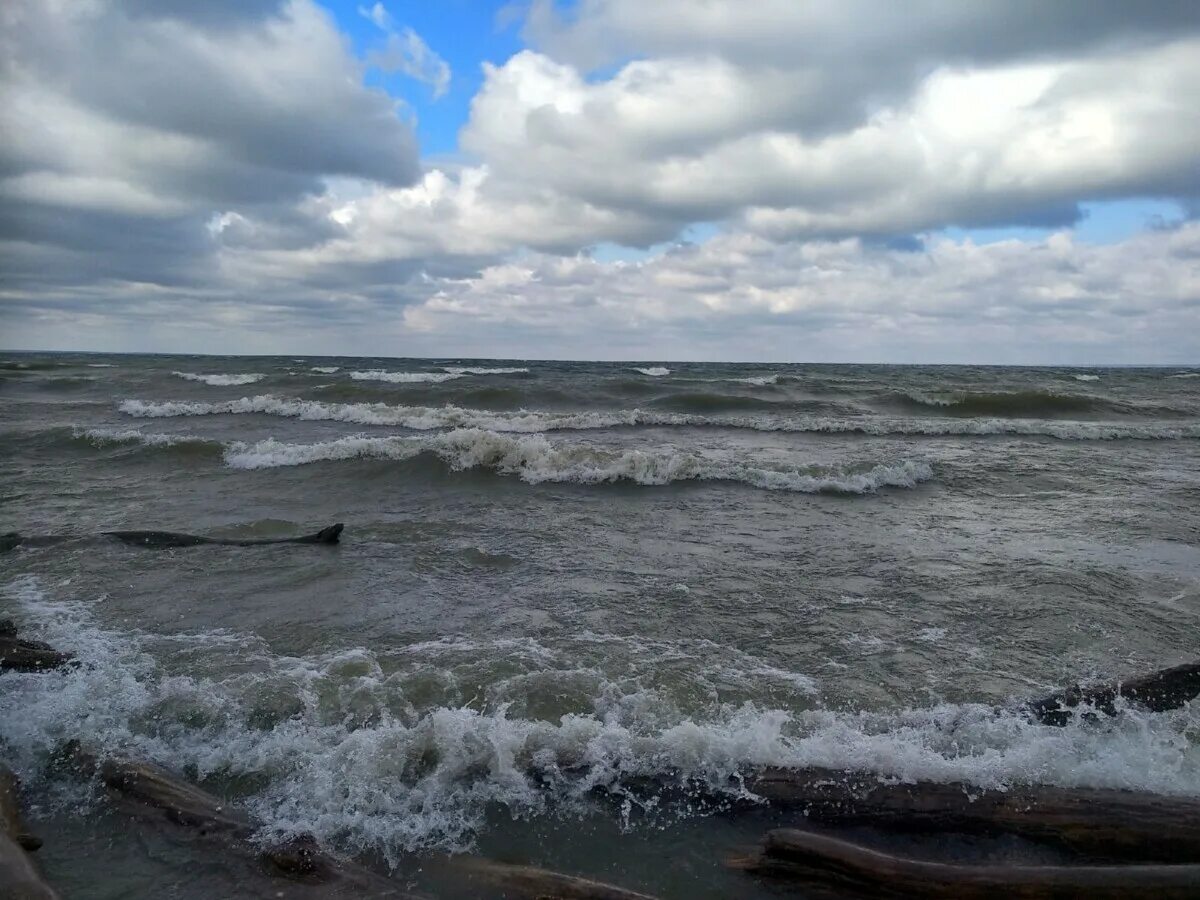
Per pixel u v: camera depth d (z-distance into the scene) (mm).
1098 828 3172
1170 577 7125
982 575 7223
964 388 30375
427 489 11141
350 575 7090
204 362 51438
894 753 3783
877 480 11531
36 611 6047
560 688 4652
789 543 8406
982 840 3279
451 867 3135
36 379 29750
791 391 27609
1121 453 15078
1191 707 4266
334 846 3270
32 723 4148
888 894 2855
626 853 3256
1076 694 4438
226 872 3061
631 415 19719
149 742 3998
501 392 24578
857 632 5789
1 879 2695
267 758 3869
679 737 3943
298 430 17859
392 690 4605
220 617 5973
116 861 3135
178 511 9688
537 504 10312
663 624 5914
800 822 3451
